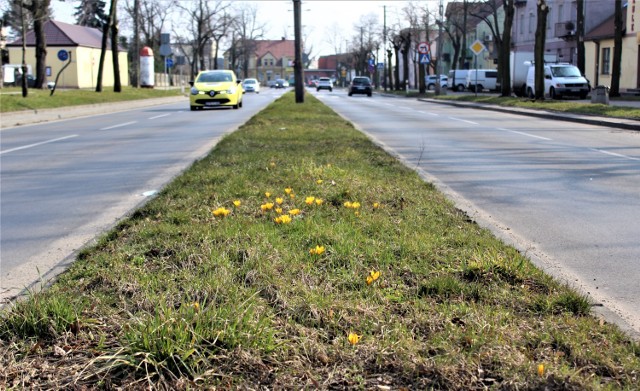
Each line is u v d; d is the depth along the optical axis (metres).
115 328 3.46
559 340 3.35
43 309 3.54
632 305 4.25
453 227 5.80
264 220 5.85
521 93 42.22
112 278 4.30
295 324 3.51
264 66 154.75
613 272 5.00
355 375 3.01
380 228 5.56
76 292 4.09
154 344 3.06
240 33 97.88
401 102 40.91
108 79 68.00
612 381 2.97
